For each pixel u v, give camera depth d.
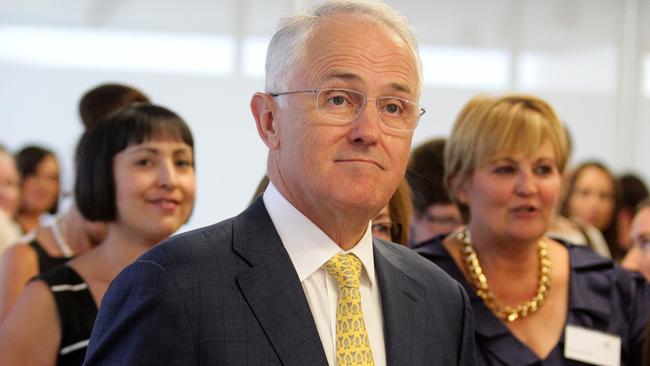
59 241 2.79
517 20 7.36
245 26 6.89
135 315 1.32
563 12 7.45
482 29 7.28
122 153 2.28
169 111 2.38
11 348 2.06
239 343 1.34
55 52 6.69
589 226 4.70
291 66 1.47
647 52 7.78
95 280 2.22
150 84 6.77
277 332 1.37
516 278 2.46
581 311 2.42
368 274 1.54
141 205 2.27
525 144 2.36
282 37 1.51
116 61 6.74
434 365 1.53
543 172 2.41
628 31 7.65
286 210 1.50
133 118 2.30
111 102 2.84
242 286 1.39
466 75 7.24
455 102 7.19
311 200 1.46
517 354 2.30
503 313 2.40
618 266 2.55
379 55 1.45
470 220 2.51
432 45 7.20
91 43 6.72
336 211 1.45
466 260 2.46
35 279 2.16
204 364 1.31
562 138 2.43
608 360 2.35
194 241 1.43
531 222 2.38
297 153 1.44
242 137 6.80
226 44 6.86
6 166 4.95
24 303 2.12
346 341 1.44
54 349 2.10
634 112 7.81
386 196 1.47
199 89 6.80
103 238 2.77
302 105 1.44
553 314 2.43
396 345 1.49
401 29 1.52
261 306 1.38
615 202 5.16
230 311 1.36
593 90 7.61
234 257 1.43
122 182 2.27
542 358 2.34
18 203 5.08
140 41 6.77
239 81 6.86
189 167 2.38
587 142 7.64
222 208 6.66
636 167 7.76
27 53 6.66
